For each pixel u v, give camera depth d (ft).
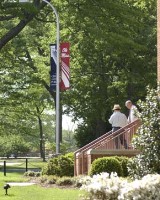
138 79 231.30
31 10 161.68
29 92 212.64
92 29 174.91
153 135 69.87
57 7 186.70
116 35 172.76
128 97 238.68
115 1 177.17
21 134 235.20
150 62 235.81
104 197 58.80
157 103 70.44
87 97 244.22
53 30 233.76
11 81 211.82
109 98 239.91
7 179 123.95
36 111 225.15
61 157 122.42
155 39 235.40
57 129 149.69
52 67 153.69
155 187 54.70
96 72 243.81
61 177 116.06
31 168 206.08
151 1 218.18
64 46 152.97
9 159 376.07
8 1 164.45
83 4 177.68
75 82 246.06
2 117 222.28
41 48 261.65
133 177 71.20
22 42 232.12
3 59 211.20
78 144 264.93
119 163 103.04
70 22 190.60
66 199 81.05
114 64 241.55
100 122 252.83
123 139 116.57
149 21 240.32
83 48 232.32
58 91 151.94
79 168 118.62
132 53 185.47
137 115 72.74
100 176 60.59
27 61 232.53
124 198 55.11
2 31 201.46
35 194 88.84
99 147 116.57
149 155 69.92
